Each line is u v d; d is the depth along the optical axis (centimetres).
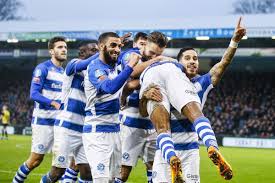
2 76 4856
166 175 611
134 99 888
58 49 974
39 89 943
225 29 3356
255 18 3259
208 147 532
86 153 729
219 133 3653
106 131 722
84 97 864
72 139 861
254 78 4181
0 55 4403
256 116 3694
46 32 3734
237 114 3750
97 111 721
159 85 596
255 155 2341
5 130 3130
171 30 3503
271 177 1468
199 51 3825
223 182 1325
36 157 950
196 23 3425
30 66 4738
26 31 3769
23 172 954
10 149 2266
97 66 697
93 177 714
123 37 843
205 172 1535
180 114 644
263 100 3869
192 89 582
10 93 4650
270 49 3756
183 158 648
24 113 4334
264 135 3425
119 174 747
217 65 682
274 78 4169
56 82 973
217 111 3769
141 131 898
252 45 3759
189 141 651
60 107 898
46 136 949
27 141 2859
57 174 872
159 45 715
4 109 3147
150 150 902
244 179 1410
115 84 640
